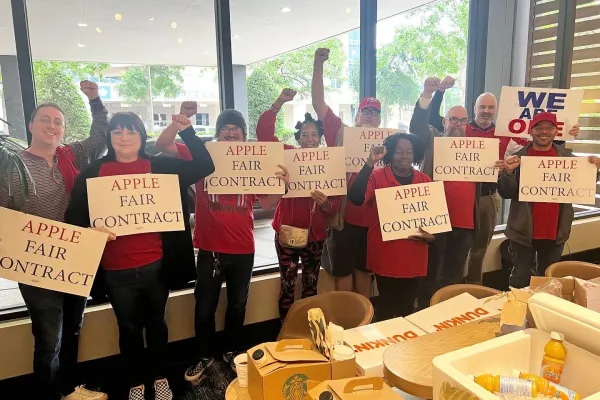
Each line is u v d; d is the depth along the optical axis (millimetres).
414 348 1371
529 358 1044
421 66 3445
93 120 2047
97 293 2041
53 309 1935
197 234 2311
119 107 2689
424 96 2508
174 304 2539
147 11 2959
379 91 3236
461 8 3631
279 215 2469
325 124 2635
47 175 1899
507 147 2797
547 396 894
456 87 3748
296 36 3367
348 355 1291
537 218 2609
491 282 3635
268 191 2252
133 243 1952
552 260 2688
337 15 3250
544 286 1575
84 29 2660
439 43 3553
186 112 2068
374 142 2590
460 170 2510
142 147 1995
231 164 2225
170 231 2035
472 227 2584
